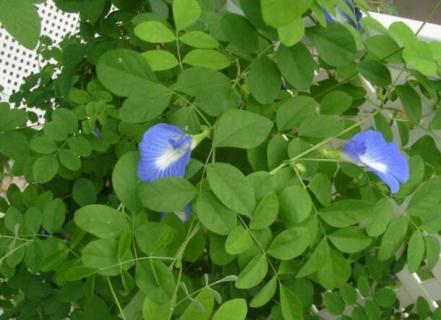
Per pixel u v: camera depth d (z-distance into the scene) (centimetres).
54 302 53
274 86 41
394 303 54
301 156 41
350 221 40
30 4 32
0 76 103
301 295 44
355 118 53
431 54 43
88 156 53
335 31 41
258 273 38
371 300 51
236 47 41
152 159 37
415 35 45
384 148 41
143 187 36
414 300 63
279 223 40
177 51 45
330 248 42
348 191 45
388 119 53
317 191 40
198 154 42
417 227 43
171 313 36
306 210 38
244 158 43
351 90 51
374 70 46
